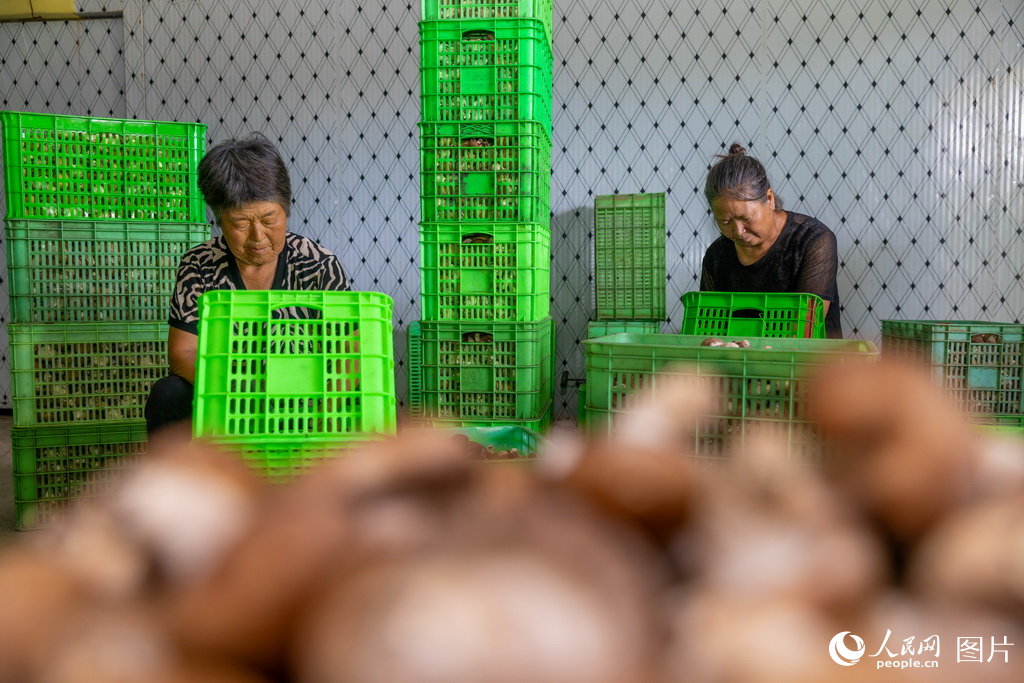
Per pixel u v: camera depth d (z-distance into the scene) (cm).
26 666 12
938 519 13
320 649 10
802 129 435
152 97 478
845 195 435
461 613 9
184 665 11
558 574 10
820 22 430
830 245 311
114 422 277
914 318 436
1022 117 420
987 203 426
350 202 472
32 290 275
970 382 261
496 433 227
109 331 278
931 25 423
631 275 406
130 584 13
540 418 278
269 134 473
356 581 10
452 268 269
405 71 462
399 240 471
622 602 10
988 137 423
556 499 13
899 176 431
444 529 11
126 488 15
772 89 436
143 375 283
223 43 471
